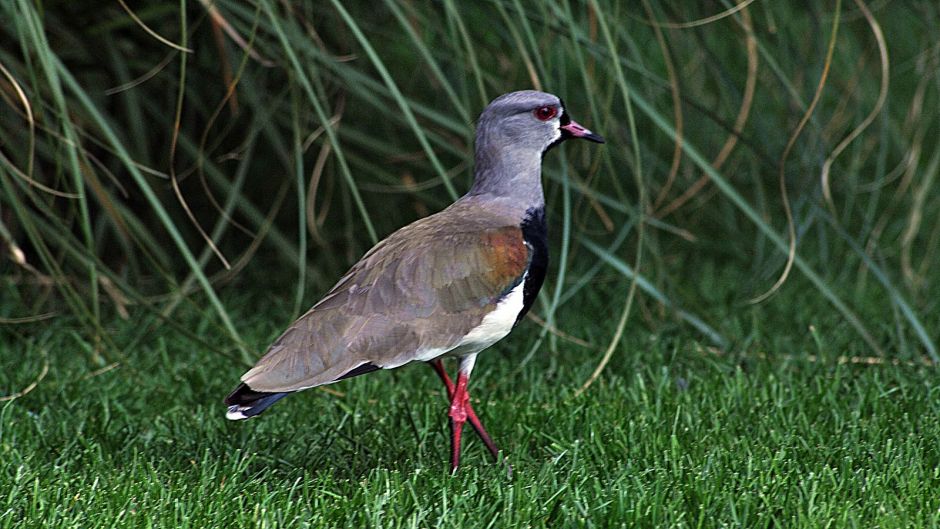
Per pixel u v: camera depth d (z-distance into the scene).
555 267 13.97
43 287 13.38
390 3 10.36
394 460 9.14
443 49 13.50
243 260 12.34
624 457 8.92
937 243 15.78
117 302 12.34
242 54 13.11
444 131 13.54
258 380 7.68
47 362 11.27
